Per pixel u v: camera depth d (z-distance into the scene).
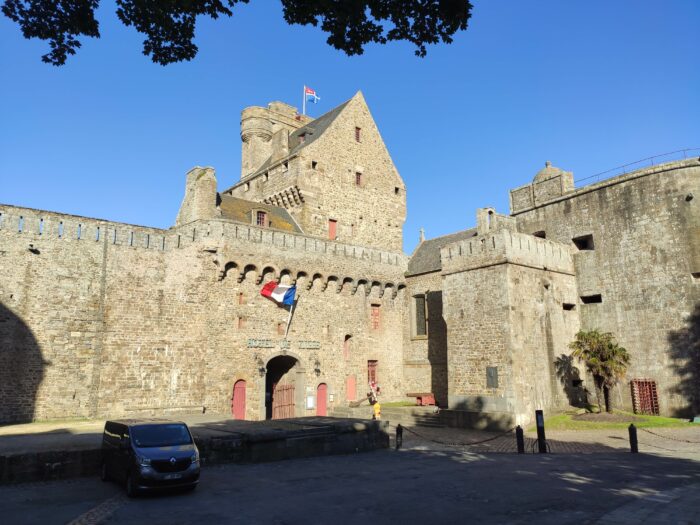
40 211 25.02
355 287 35.56
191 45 10.54
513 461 17.08
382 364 36.41
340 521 9.77
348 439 19.50
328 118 43.62
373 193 42.38
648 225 29.33
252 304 30.48
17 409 23.19
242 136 47.09
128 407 25.91
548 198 34.28
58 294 24.88
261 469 15.55
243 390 29.56
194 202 31.48
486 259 28.59
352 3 9.76
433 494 11.99
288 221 37.88
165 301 27.78
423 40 10.54
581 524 9.30
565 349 30.12
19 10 9.70
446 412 28.19
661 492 11.78
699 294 27.12
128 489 12.02
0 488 12.85
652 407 28.12
